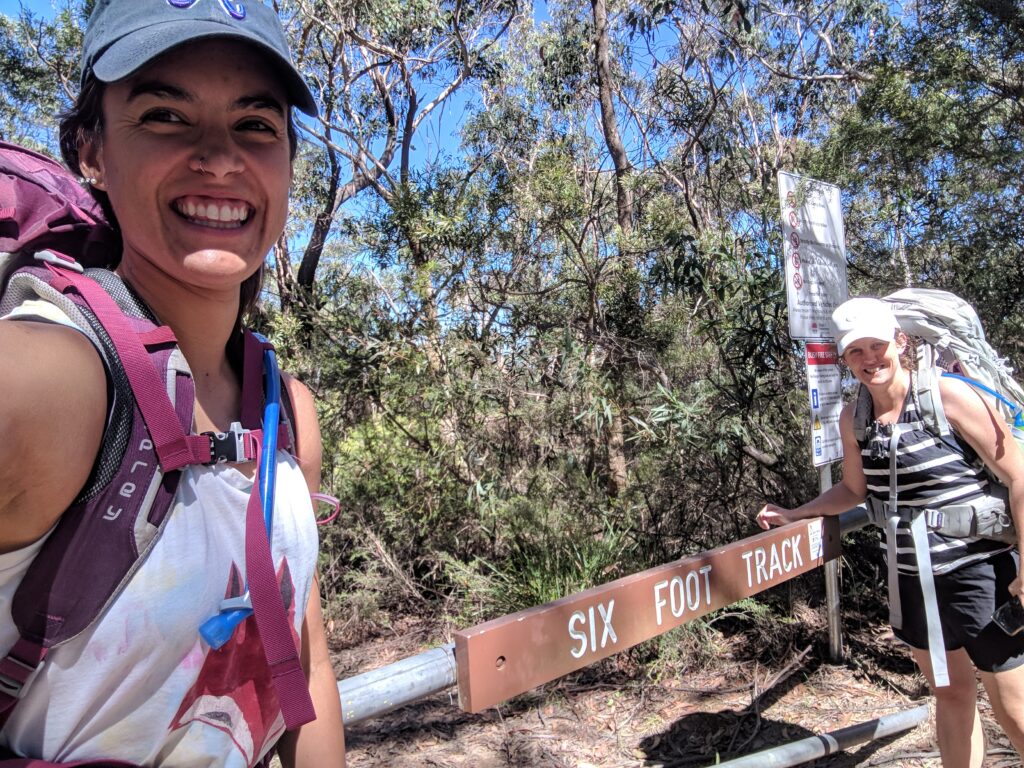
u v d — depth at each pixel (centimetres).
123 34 85
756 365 469
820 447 365
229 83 88
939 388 234
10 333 70
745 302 470
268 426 96
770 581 246
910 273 545
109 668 77
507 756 336
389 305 564
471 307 555
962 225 501
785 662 399
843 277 400
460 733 358
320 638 115
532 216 539
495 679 153
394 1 620
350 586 521
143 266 92
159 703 82
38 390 68
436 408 521
